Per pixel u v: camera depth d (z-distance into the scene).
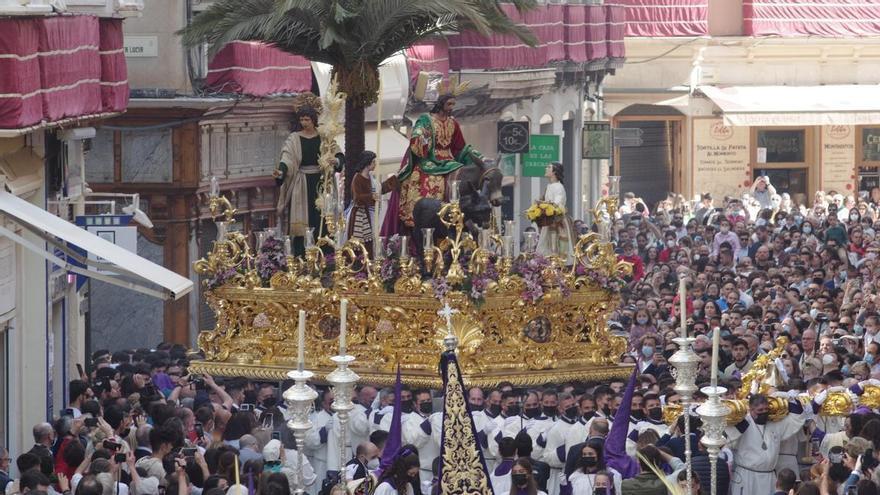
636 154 142.12
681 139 144.62
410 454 34.84
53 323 56.12
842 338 56.56
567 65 118.19
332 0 53.00
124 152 70.88
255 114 75.44
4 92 46.97
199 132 71.31
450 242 47.62
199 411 42.22
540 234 50.69
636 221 103.19
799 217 110.44
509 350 47.69
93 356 58.28
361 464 38.03
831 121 142.38
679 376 27.91
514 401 43.56
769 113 141.25
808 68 147.50
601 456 37.62
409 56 85.69
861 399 44.97
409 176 49.69
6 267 50.44
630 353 54.47
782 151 146.75
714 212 112.81
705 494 38.19
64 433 40.59
